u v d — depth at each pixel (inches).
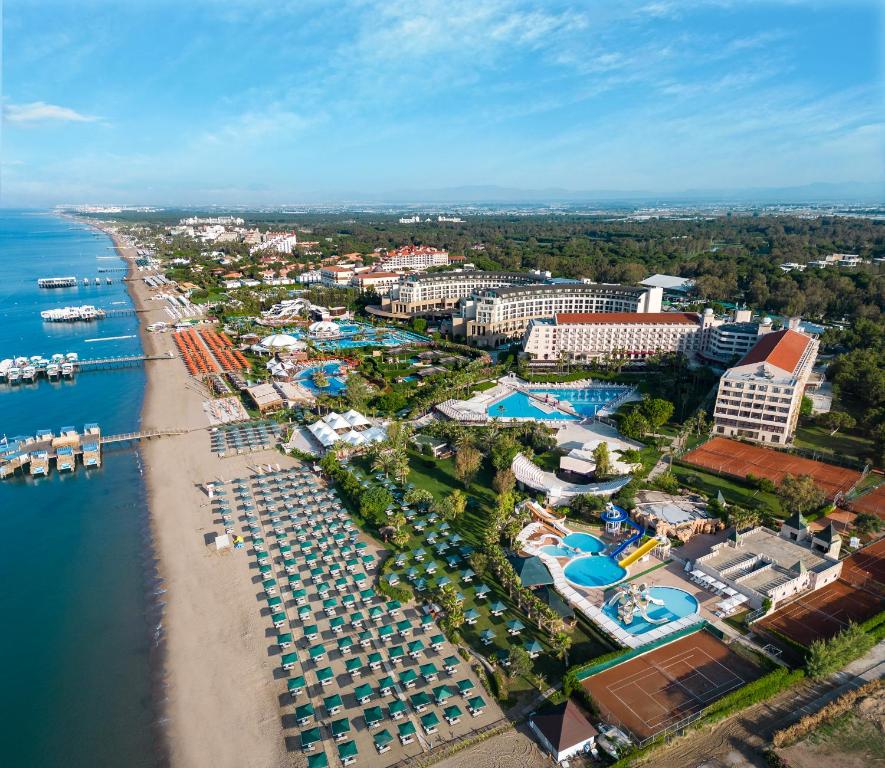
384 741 3607.3
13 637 4672.7
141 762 3604.8
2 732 3843.5
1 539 6043.3
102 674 4296.3
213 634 4658.0
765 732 3676.2
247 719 3882.9
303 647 4493.1
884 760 3432.6
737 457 7662.4
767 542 5644.7
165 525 6245.1
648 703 3895.2
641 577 5275.6
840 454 7642.7
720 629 4579.2
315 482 7106.3
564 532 5959.6
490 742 3646.7
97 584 5300.2
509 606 4913.9
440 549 5654.5
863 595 5004.9
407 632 4586.6
